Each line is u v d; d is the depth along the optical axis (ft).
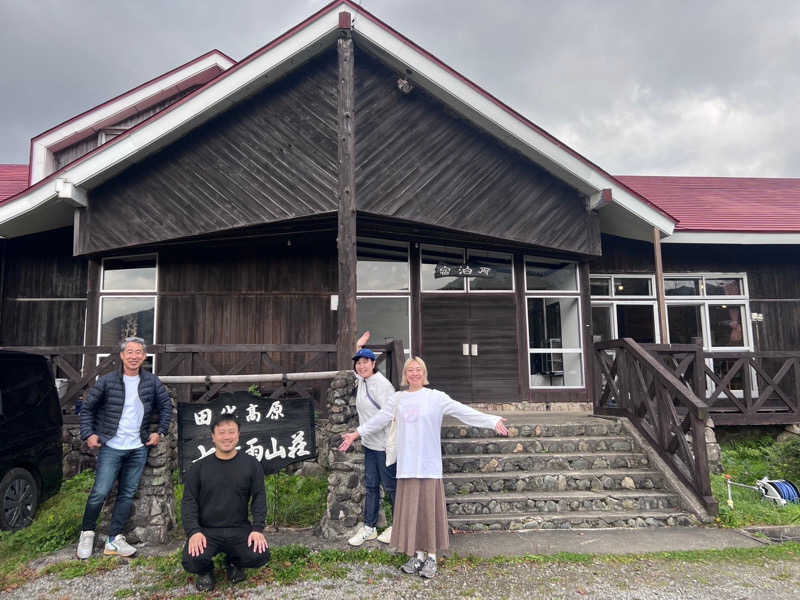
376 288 25.44
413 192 21.54
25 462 14.73
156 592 10.81
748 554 13.05
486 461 17.21
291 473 18.51
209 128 22.06
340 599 10.53
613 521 15.16
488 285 26.81
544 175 25.11
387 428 13.11
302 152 20.70
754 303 30.66
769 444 24.08
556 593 10.86
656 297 30.30
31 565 12.20
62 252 27.14
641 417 19.03
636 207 24.79
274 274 25.00
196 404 14.34
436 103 22.80
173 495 14.52
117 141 20.88
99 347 19.76
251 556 10.78
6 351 15.12
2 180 32.12
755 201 34.40
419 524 11.73
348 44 20.01
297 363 24.29
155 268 24.61
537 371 26.58
